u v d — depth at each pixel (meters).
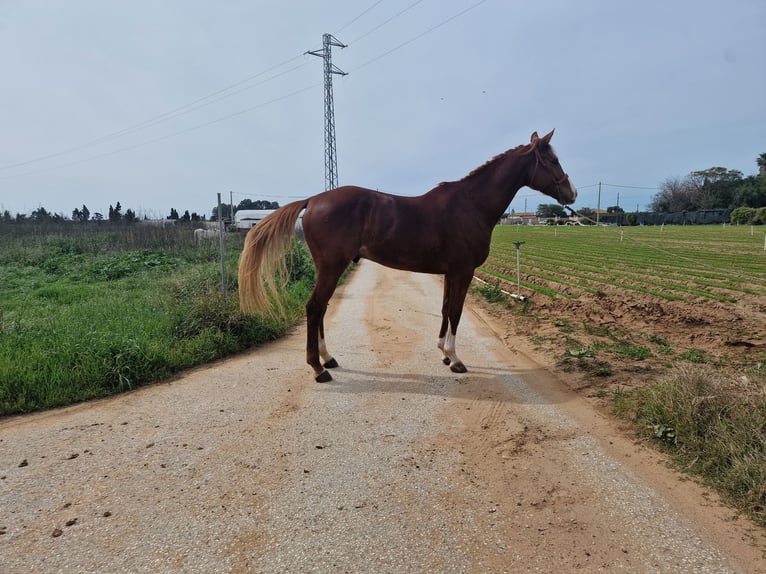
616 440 3.12
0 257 15.20
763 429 2.77
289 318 6.97
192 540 2.10
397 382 4.39
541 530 2.19
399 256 4.35
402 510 2.34
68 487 2.53
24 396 3.65
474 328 6.81
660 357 4.96
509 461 2.86
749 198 62.94
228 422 3.43
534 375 4.58
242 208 34.66
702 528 2.20
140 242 19.91
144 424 3.38
